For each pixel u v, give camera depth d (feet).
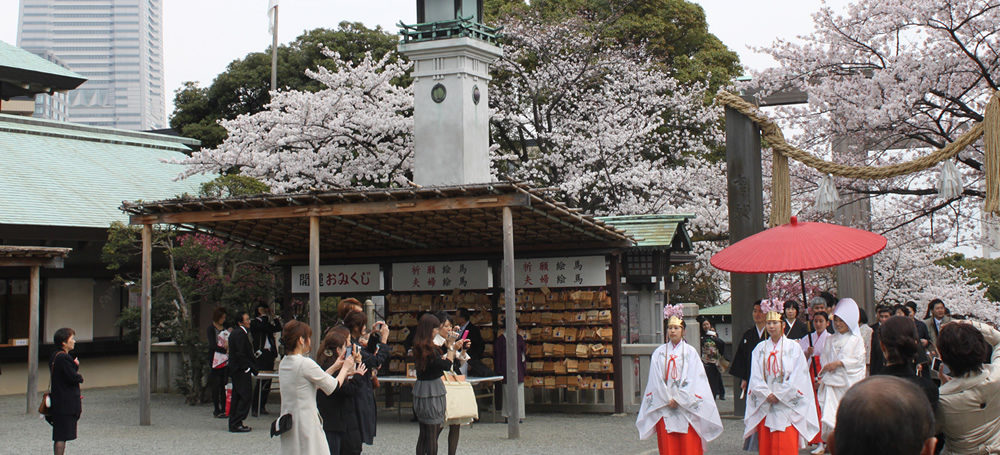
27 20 586.86
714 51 92.32
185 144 80.89
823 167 37.68
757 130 39.32
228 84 95.09
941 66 44.24
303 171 64.03
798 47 49.73
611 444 32.53
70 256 59.88
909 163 36.01
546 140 78.54
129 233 49.70
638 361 43.65
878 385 7.76
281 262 48.32
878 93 45.78
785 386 25.55
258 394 42.57
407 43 53.93
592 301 42.37
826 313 27.96
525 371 43.01
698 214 66.33
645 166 72.54
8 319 56.54
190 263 51.49
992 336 17.61
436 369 25.53
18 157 64.13
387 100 67.21
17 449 33.19
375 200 35.55
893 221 52.80
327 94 67.26
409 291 45.52
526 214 36.81
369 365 25.40
